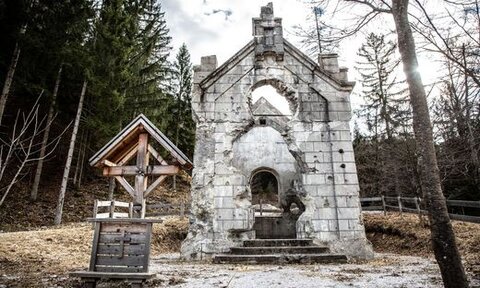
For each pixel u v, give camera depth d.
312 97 13.50
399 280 6.93
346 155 12.85
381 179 22.89
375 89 19.53
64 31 18.78
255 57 13.84
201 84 13.48
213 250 11.77
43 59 18.48
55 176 24.08
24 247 9.46
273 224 16.97
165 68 24.06
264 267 9.50
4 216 16.83
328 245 11.88
